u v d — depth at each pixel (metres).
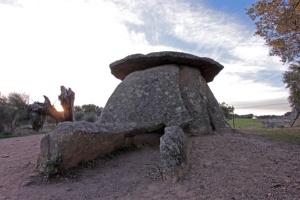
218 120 8.24
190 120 6.87
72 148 5.06
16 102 15.94
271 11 9.12
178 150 4.93
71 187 4.54
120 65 8.76
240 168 4.88
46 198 4.16
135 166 5.45
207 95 8.73
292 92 20.38
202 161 5.23
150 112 7.08
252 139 7.11
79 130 5.13
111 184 4.63
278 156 5.62
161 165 4.83
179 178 4.55
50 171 4.79
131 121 7.03
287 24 8.85
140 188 4.40
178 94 7.41
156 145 6.91
